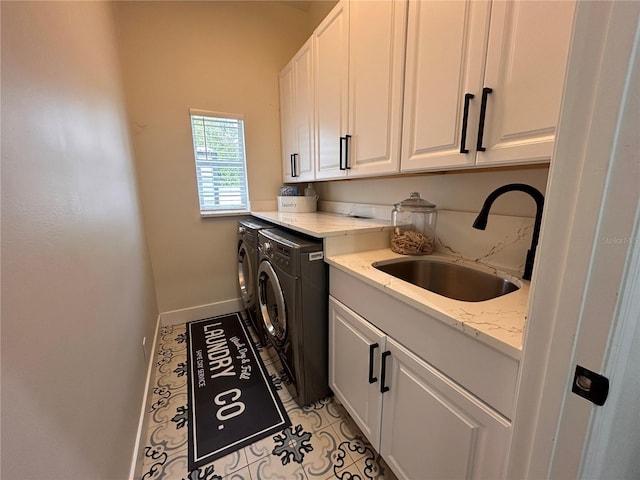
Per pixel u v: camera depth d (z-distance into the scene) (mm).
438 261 1351
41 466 531
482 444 732
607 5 352
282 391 1704
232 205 2619
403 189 1726
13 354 479
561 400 465
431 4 1018
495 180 1211
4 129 512
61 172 742
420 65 1091
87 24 1147
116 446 964
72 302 724
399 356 986
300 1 2455
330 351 1508
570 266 426
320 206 2674
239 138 2543
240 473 1212
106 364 932
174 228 2402
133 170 1979
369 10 1312
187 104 2275
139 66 2092
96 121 1141
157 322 2271
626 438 545
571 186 414
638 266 376
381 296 1047
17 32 591
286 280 1475
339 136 1644
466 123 924
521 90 779
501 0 801
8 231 494
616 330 397
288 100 2363
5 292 473
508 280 1080
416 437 955
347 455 1289
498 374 670
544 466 510
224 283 2678
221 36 2305
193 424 1466
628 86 343
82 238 838
